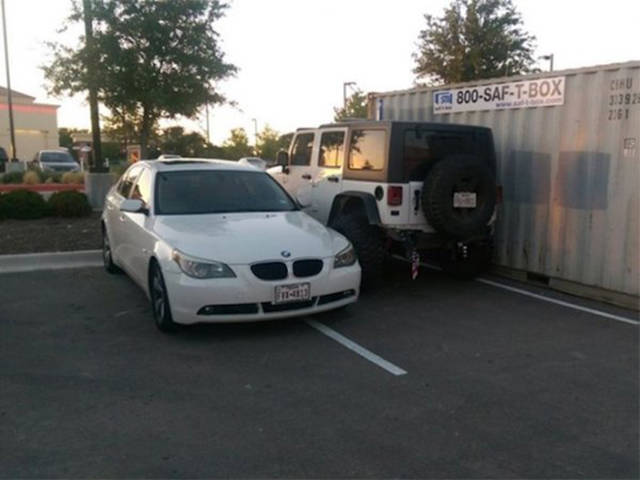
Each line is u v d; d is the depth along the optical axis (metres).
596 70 7.23
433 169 7.21
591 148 7.38
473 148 7.82
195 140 25.73
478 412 4.31
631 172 6.95
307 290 5.70
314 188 8.80
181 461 3.62
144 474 3.48
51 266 8.96
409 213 7.38
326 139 8.62
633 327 6.38
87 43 14.16
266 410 4.31
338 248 6.11
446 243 7.75
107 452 3.72
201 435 3.94
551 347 5.72
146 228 6.34
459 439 3.91
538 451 3.77
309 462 3.62
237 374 4.96
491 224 7.96
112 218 8.00
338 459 3.65
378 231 7.61
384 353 5.50
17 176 18.69
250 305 5.55
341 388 4.70
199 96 15.30
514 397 4.57
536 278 8.40
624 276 7.12
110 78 14.23
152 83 14.73
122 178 8.57
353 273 6.10
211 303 5.45
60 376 4.91
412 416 4.23
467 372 5.07
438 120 9.82
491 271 9.07
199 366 5.13
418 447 3.80
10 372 4.98
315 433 3.97
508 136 8.55
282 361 5.27
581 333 6.16
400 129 7.27
